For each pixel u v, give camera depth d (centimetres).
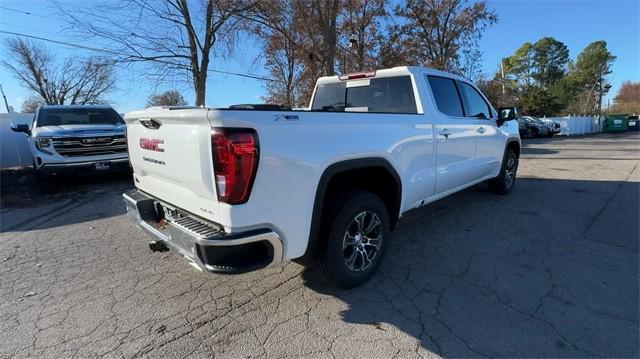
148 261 364
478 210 523
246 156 206
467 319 252
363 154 281
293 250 239
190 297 290
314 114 246
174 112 229
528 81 5822
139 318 262
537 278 310
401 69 385
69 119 857
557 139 2250
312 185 243
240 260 217
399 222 473
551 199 585
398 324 248
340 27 2264
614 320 247
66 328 252
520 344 225
